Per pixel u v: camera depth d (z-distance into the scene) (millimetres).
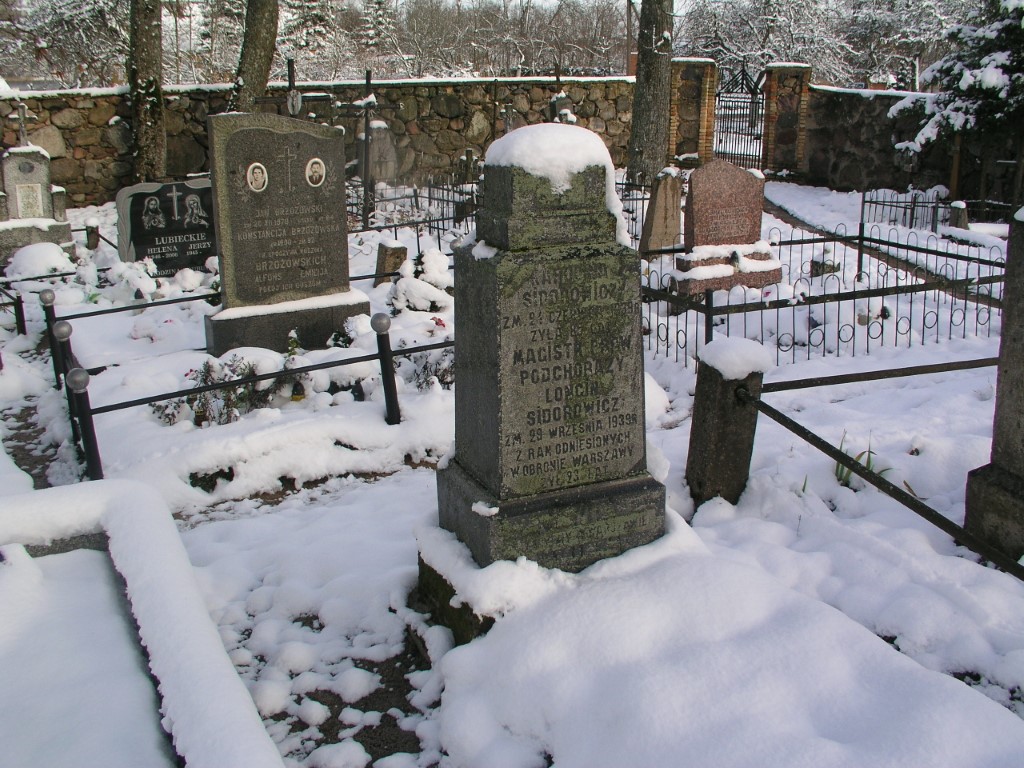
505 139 3732
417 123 19734
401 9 43156
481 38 41625
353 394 7078
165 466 5902
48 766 2693
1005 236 13320
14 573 3689
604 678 3297
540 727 3256
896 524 4754
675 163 21500
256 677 3914
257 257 8281
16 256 12852
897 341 8656
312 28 34219
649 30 16969
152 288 11086
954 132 14641
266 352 7266
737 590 3590
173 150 18359
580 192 3695
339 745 3434
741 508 5102
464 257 3871
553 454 3852
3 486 5984
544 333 3715
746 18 32656
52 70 30812
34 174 14047
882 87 25531
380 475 6273
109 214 17156
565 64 39875
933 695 2961
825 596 4148
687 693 3107
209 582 4625
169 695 2857
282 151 8148
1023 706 3408
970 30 14734
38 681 3098
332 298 8656
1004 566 3512
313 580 4637
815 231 15367
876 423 6211
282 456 6105
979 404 6688
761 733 2898
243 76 17016
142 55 16922
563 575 3797
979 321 9086
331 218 8523
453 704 3439
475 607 3652
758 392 4988
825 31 32469
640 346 3904
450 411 6723
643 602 3557
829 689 3090
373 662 3961
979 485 4441
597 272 3744
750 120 23203
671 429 6812
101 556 3982
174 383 7281
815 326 9047
